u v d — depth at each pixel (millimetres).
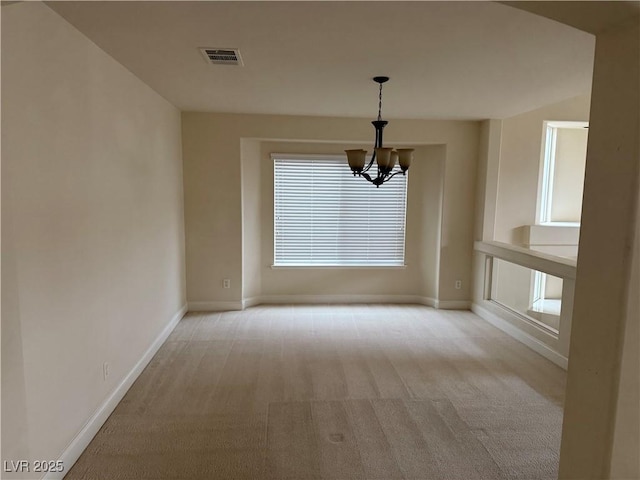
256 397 2945
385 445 2410
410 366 3496
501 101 3846
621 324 1421
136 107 3143
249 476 2146
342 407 2824
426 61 2725
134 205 3115
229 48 2508
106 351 2617
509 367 3492
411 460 2281
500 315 4469
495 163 4809
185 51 2562
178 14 2029
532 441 2461
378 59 2697
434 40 2355
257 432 2523
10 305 1516
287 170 5211
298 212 5297
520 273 4211
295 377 3268
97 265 2471
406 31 2230
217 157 4738
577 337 1609
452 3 1895
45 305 1916
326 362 3561
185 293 4879
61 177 2053
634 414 1470
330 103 4031
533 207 5168
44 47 1905
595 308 1520
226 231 4879
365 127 4820
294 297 5410
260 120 4711
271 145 5129
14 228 1685
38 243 1858
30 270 1799
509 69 2871
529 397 2982
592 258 1526
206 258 4898
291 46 2471
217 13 2018
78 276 2232
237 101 4000
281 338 4125
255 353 3740
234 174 4781
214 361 3559
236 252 4922
